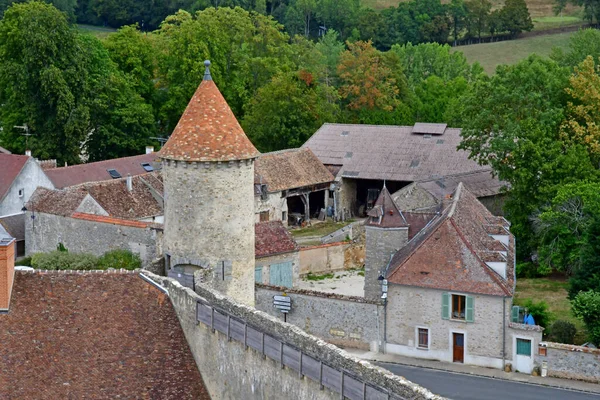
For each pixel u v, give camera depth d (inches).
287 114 5270.7
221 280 2481.5
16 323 2078.0
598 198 3686.0
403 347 3134.8
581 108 4224.9
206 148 2434.8
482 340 3036.4
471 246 3110.2
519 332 2992.1
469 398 2773.1
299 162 4793.3
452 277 3061.0
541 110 4234.7
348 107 5831.7
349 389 1722.4
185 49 5541.3
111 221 3467.0
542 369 2965.1
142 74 5615.2
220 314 2034.9
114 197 3863.2
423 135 4948.3
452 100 5861.2
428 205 4296.3
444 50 6934.1
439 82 6186.0
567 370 2940.5
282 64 5925.2
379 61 5959.6
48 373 2021.4
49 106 4980.3
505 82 4333.2
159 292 2192.4
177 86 5526.6
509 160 4074.8
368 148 4943.4
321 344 1822.1
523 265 3850.9
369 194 4845.0
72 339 2085.4
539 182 3983.8
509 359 3011.8
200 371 2110.0
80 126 4948.3
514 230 3956.7
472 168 4667.8
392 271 3127.5
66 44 5049.2
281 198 4601.4
